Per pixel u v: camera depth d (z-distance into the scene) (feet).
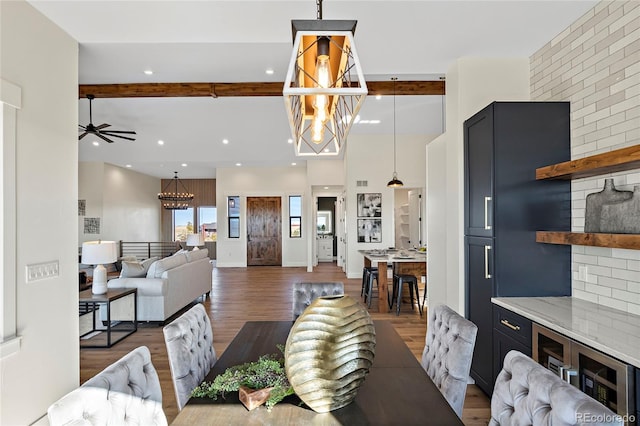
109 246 14.78
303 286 9.02
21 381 7.47
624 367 4.93
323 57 4.36
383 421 4.07
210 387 4.85
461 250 10.64
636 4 6.91
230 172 36.81
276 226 37.24
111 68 12.09
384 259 18.33
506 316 8.06
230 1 8.07
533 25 8.77
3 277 7.05
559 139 8.68
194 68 12.18
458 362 5.49
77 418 3.30
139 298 15.99
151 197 41.37
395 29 9.04
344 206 32.32
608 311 7.31
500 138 8.64
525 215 8.64
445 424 4.02
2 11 7.23
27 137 7.79
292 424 4.01
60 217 8.80
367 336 4.28
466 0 7.85
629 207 6.72
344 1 7.95
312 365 4.06
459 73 10.60
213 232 43.65
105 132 19.19
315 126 5.64
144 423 4.06
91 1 7.94
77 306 9.33
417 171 27.35
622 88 7.24
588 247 8.19
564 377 6.04
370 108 22.34
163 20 8.95
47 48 8.56
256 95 17.21
